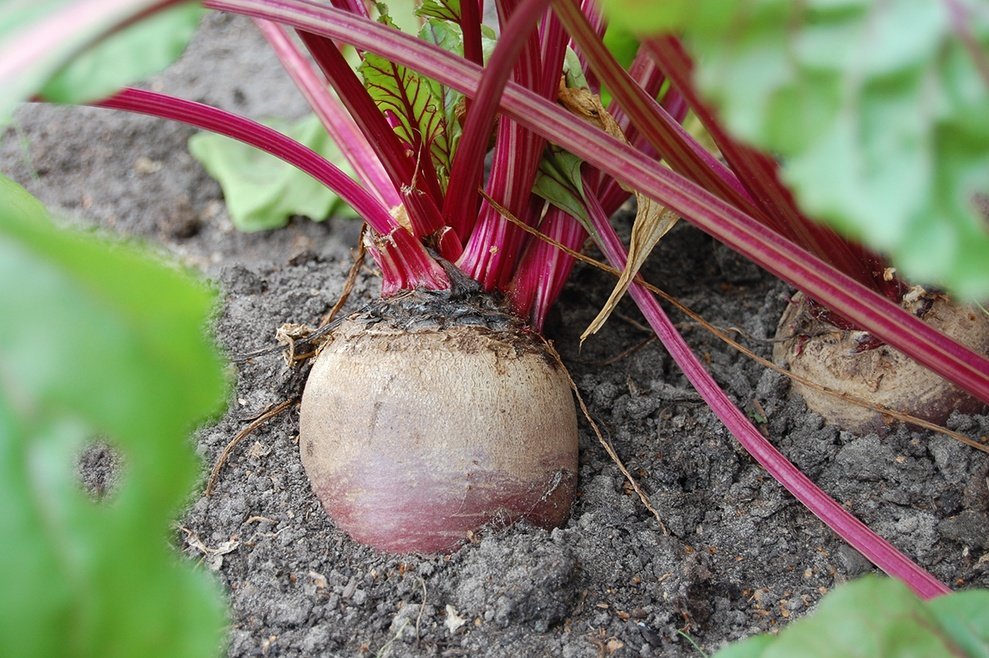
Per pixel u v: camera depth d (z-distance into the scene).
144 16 0.31
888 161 0.31
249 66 0.79
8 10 0.32
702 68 0.32
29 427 0.27
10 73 0.29
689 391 0.51
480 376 0.45
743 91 0.32
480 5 0.47
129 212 0.67
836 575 0.46
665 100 0.51
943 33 0.32
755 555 0.47
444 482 0.45
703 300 0.56
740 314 0.55
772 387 0.51
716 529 0.48
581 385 0.52
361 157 0.50
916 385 0.48
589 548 0.46
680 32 0.39
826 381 0.49
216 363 0.30
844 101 0.32
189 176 0.69
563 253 0.48
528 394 0.46
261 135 0.46
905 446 0.48
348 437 0.45
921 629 0.35
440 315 0.46
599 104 0.48
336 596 0.45
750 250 0.40
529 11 0.37
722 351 0.54
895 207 0.30
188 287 0.29
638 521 0.48
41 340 0.28
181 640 0.29
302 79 0.51
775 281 0.56
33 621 0.27
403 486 0.45
